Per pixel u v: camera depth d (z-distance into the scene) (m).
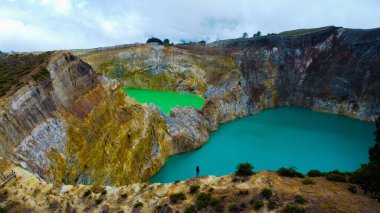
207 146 62.94
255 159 56.84
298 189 23.88
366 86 91.25
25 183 25.67
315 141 67.12
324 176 27.33
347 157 58.31
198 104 83.94
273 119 85.25
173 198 25.36
